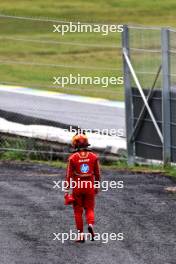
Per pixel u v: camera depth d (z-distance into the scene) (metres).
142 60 63.53
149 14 172.12
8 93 93.69
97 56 124.06
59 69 112.94
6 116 72.69
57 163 62.56
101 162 64.44
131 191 53.31
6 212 47.69
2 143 66.56
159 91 62.41
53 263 38.56
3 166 61.03
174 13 174.25
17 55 121.00
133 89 64.88
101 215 47.12
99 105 90.25
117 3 178.88
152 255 39.97
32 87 99.75
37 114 79.25
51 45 129.62
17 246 41.31
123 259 39.28
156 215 47.41
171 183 56.12
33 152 64.75
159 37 61.62
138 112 64.69
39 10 167.00
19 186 54.22
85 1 178.88
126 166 62.34
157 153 63.47
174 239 42.75
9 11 162.75
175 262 38.91
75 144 43.28
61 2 176.50
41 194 52.06
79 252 40.50
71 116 80.56
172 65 61.28
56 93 96.56
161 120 62.56
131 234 43.56
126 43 64.62
